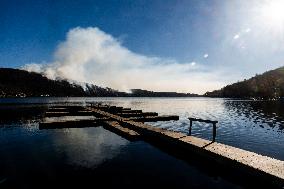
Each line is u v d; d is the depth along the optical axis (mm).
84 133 23719
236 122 36438
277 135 24750
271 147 19281
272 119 41125
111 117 31281
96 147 17875
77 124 27453
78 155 15742
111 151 16734
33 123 33312
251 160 11633
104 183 11062
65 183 11031
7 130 26719
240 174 11336
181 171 12781
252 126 31719
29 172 12547
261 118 43031
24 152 16703
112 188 10508
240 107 81938
